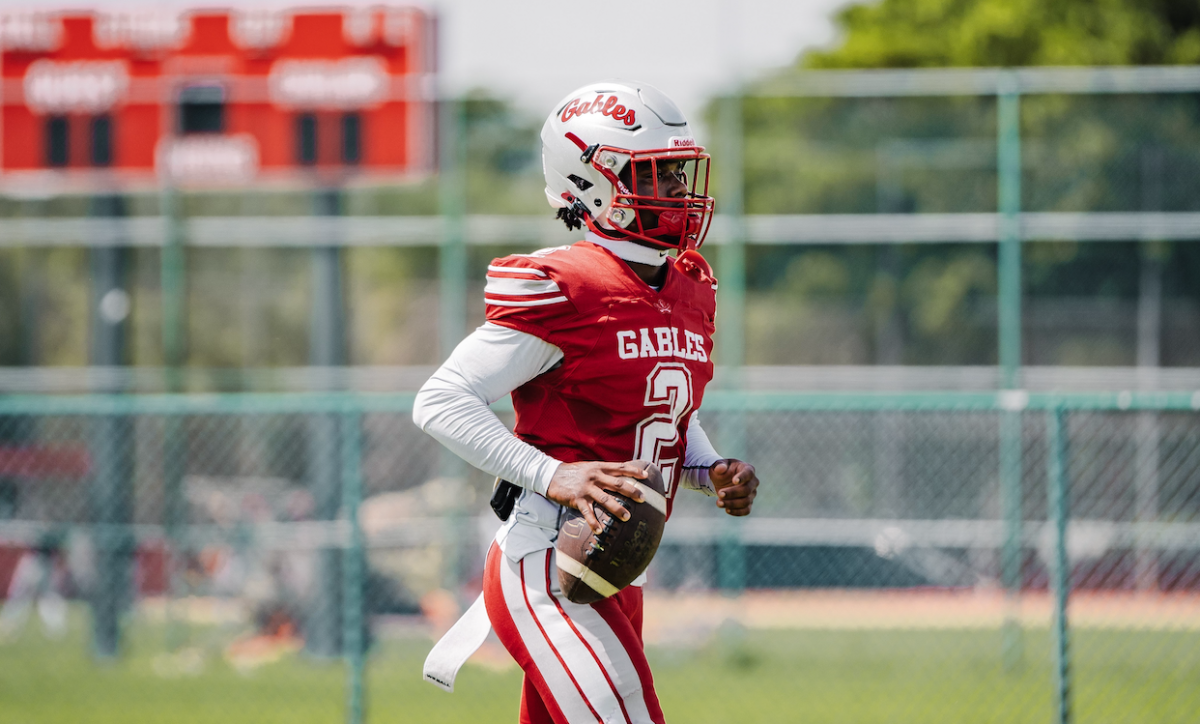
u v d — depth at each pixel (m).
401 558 35.25
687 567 34.78
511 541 10.54
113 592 34.25
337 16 39.22
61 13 40.28
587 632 10.20
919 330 40.78
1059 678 20.75
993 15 61.81
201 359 42.88
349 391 38.81
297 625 35.19
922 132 38.03
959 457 36.19
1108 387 36.84
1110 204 36.38
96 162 39.88
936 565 34.19
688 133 10.88
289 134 39.19
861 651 32.50
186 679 31.62
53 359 43.50
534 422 10.54
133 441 36.41
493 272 10.34
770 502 36.94
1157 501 35.31
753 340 41.41
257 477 39.53
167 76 39.84
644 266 10.80
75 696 29.80
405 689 29.84
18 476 39.47
